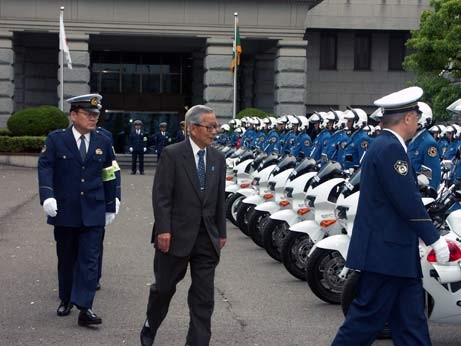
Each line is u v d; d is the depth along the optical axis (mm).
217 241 6039
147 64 38281
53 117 28281
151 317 6207
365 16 37875
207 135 5980
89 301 7023
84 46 31203
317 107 38875
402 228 5176
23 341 6555
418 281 5273
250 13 31984
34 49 35750
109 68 38031
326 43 38844
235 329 7082
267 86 36844
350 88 38906
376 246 5164
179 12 31594
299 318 7531
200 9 31688
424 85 28000
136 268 9875
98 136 7422
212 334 6898
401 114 5258
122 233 12992
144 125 38312
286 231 10086
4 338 6637
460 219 6484
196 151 6047
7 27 30781
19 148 27688
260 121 19125
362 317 5230
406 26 38031
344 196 7594
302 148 14188
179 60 38438
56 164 7250
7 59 30891
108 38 33000
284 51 32344
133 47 36250
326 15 37750
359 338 5250
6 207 16156
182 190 5945
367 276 5238
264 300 8281
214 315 7590
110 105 37938
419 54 27953
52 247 11344
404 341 5203
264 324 7281
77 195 7203
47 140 7277
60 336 6727
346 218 7516
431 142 8930
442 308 6305
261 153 13953
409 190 5074
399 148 5148
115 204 7578
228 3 31766
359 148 11805
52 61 36031
